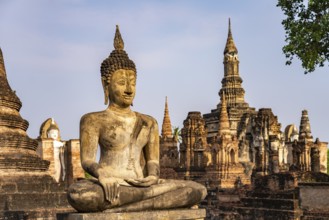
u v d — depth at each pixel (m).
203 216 11.25
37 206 21.70
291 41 23.56
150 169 11.26
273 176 35.38
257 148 58.06
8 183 21.64
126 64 11.28
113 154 10.92
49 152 36.81
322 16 23.09
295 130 68.00
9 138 22.78
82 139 10.84
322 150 60.44
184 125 60.62
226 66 75.06
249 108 72.31
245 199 34.28
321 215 28.30
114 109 11.21
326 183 29.42
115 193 10.07
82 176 37.09
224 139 53.53
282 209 30.75
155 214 10.41
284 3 24.00
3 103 23.58
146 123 11.43
